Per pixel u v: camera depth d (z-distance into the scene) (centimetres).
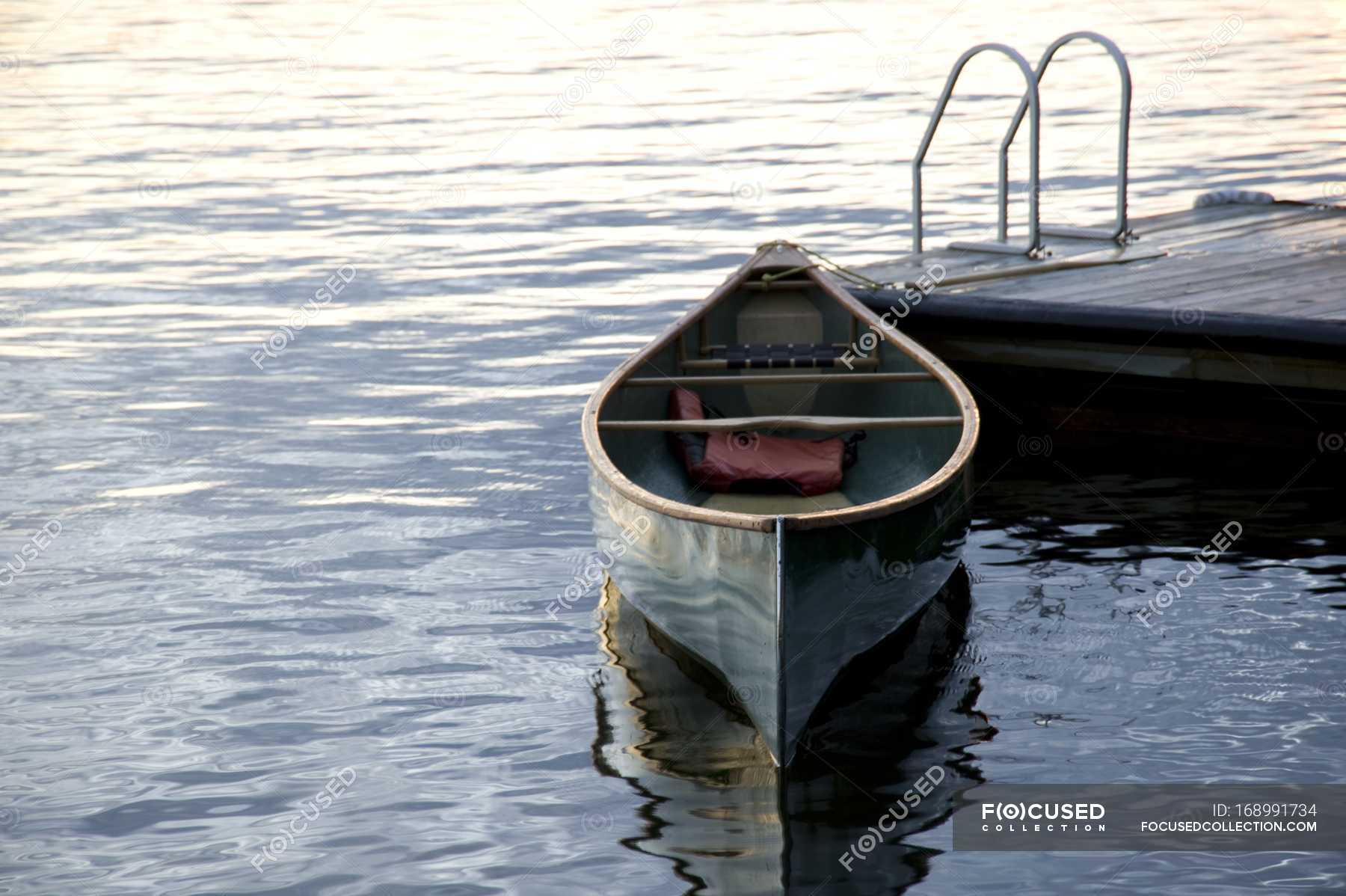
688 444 1112
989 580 1043
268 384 1562
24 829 754
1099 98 3328
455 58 4341
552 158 2916
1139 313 1221
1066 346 1280
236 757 826
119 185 2733
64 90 3878
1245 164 2577
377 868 719
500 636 976
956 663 918
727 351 1241
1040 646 938
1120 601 1001
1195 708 855
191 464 1319
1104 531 1127
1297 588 1012
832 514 782
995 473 1268
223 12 5647
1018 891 688
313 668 931
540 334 1750
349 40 4781
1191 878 695
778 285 1332
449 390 1537
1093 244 1565
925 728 839
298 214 2469
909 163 2741
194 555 1114
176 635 980
